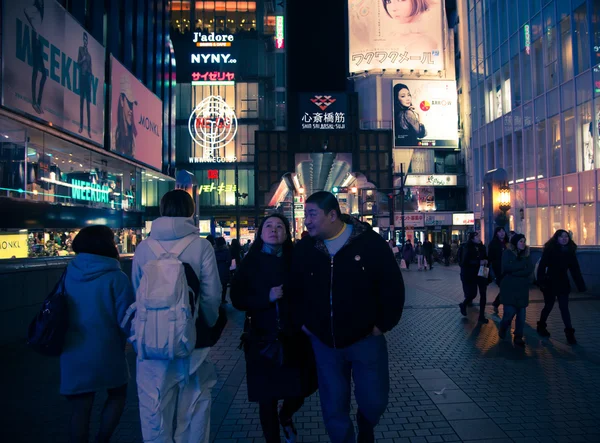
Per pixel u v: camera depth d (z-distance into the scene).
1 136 13.43
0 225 12.87
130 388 5.20
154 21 25.88
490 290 14.88
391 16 54.97
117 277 3.15
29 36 13.15
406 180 53.72
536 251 14.62
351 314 2.79
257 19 58.19
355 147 31.75
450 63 56.47
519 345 6.93
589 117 22.56
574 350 6.62
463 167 54.88
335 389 2.85
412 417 4.21
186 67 56.75
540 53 26.95
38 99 13.59
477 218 35.84
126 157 20.31
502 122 32.03
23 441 3.78
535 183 27.77
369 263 2.83
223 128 56.06
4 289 7.17
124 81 20.27
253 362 3.38
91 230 3.24
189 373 2.89
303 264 2.97
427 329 8.49
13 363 6.25
